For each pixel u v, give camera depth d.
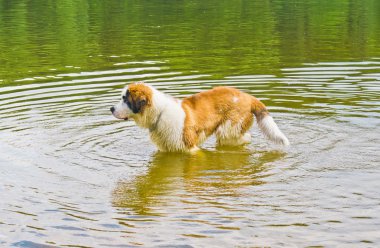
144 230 7.73
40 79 16.77
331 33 24.23
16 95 15.02
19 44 22.75
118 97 14.59
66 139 11.66
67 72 17.58
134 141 11.66
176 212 8.26
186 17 29.95
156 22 28.22
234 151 11.23
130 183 9.48
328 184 9.16
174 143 11.03
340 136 11.49
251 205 8.45
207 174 9.89
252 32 24.64
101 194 9.02
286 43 21.91
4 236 7.66
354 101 13.84
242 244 7.30
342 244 7.24
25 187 9.27
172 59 19.14
